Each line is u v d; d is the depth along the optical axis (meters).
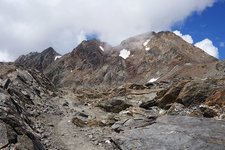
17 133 22.73
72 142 27.73
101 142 27.97
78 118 34.03
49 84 60.06
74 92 69.00
